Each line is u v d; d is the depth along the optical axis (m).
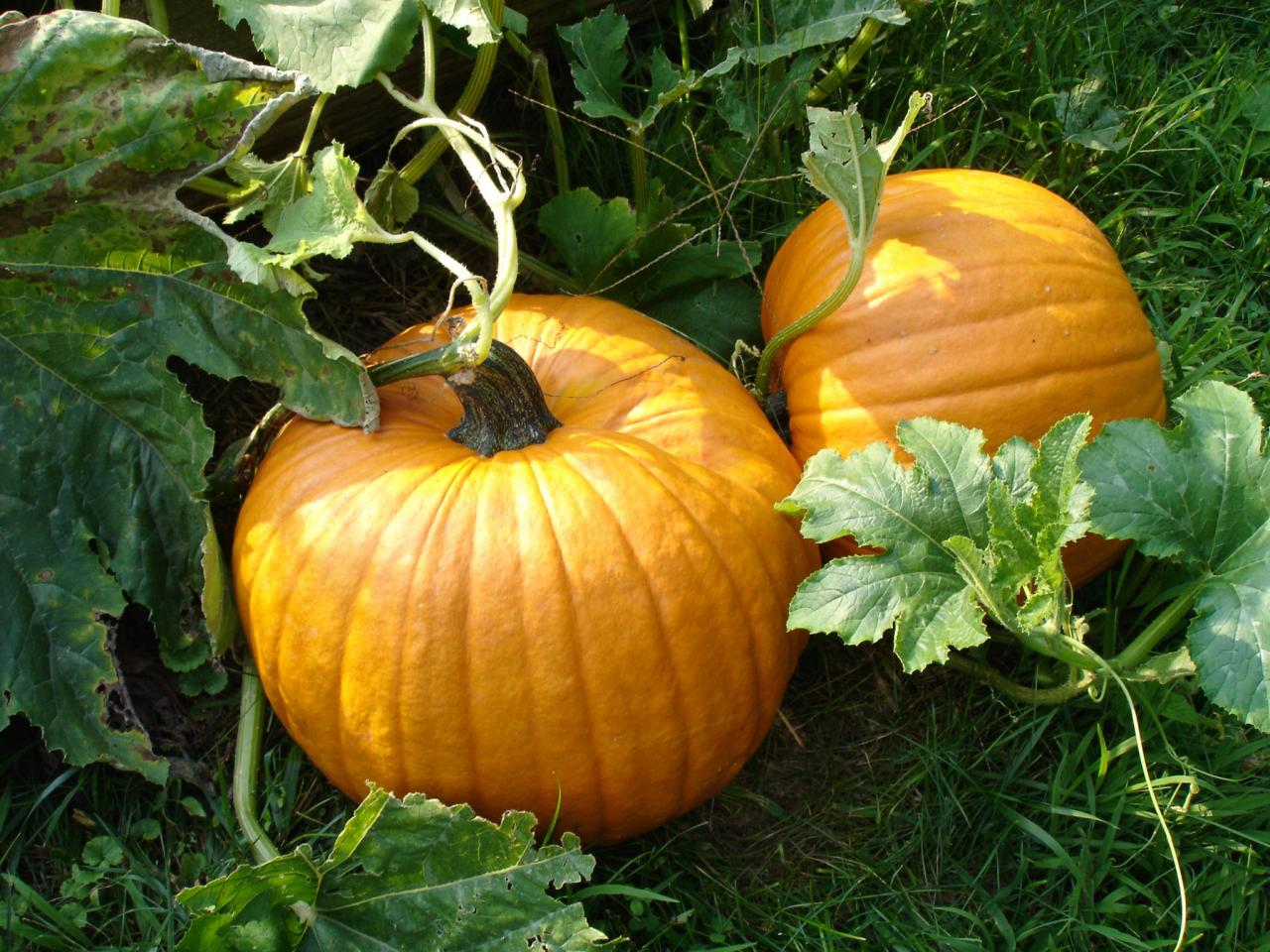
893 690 1.02
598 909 0.90
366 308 1.16
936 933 0.90
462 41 1.05
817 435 0.96
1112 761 0.95
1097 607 1.04
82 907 0.89
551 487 0.83
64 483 0.89
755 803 0.97
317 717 0.85
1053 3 1.27
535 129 1.20
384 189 1.02
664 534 0.84
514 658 0.81
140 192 0.86
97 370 0.89
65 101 0.84
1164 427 0.92
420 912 0.81
